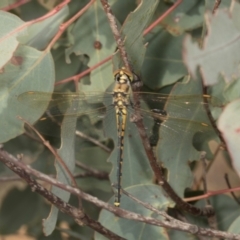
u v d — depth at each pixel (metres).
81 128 0.45
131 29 0.38
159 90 0.43
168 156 0.41
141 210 0.41
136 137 0.42
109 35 0.43
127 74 0.39
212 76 0.35
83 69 0.46
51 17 0.42
